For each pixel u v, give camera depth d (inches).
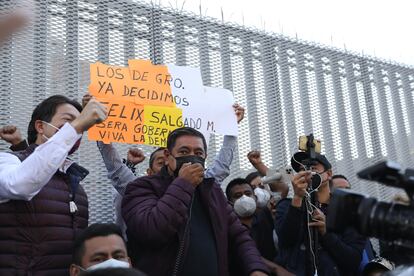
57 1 142.8
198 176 101.5
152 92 129.4
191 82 136.0
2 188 88.5
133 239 104.9
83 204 104.0
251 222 141.8
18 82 132.3
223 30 174.9
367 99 206.5
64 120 101.6
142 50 154.6
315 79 193.9
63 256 94.3
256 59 180.4
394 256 37.5
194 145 108.5
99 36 147.6
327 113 192.4
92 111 93.0
